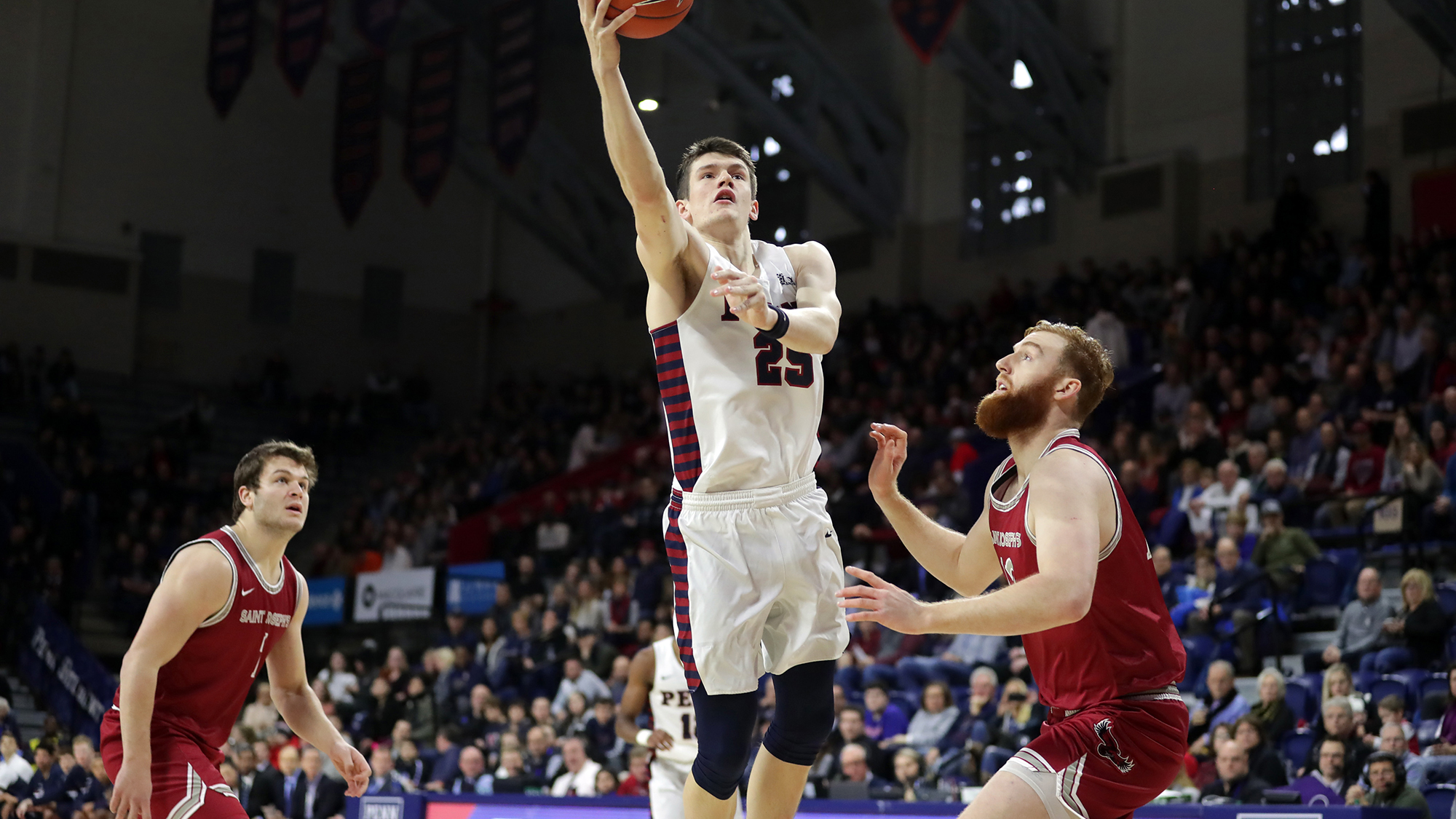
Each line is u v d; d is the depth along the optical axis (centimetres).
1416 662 882
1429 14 1404
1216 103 1783
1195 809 518
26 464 1908
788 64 1952
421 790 1040
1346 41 1680
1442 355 1248
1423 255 1441
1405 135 1598
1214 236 1656
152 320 2253
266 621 396
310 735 421
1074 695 322
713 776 326
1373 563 1070
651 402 2077
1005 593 286
